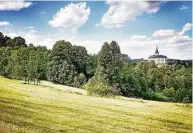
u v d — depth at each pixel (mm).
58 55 39156
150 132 26625
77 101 32688
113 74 40875
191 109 33656
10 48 38812
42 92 33906
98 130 25766
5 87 33875
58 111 28703
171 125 28859
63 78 39062
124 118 29156
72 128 25516
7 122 24484
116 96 38188
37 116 26656
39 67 38719
